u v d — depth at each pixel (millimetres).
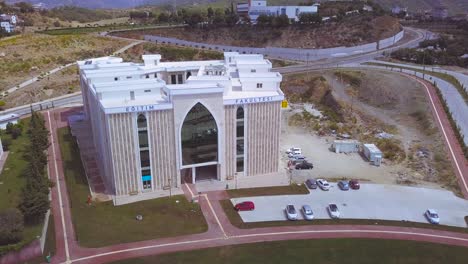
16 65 152625
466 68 156125
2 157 86812
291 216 66375
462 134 98688
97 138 85500
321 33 191750
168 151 74750
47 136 95938
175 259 55844
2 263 53375
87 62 111688
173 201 71938
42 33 199250
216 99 74000
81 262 54719
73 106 129000
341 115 120250
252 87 85812
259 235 62156
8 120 106188
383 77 140250
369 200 74250
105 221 65062
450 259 57438
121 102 74438
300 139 105875
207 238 61156
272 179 81562
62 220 65125
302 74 151750
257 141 80875
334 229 64312
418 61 164500
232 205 70938
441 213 70188
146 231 62531
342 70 152125
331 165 89625
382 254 58188
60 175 81562
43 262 54531
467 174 83375
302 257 57031
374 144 100188
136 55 187000
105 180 79625
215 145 77500
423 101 118750
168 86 75125
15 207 63844
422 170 86625
